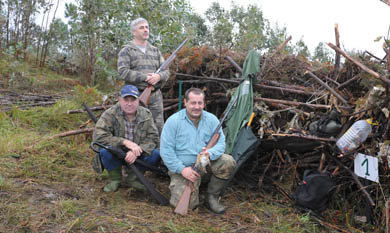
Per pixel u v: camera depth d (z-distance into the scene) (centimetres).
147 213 336
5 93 809
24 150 464
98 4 882
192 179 344
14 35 1204
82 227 293
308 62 504
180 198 346
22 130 562
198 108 352
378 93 345
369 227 349
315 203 364
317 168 410
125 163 382
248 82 433
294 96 463
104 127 380
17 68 1030
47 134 550
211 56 507
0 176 370
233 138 408
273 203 392
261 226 337
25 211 309
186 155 361
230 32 714
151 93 448
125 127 387
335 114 385
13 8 1196
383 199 353
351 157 375
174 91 526
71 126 616
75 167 446
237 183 434
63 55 1261
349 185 390
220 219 344
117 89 710
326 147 398
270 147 425
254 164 438
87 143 534
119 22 857
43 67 1167
